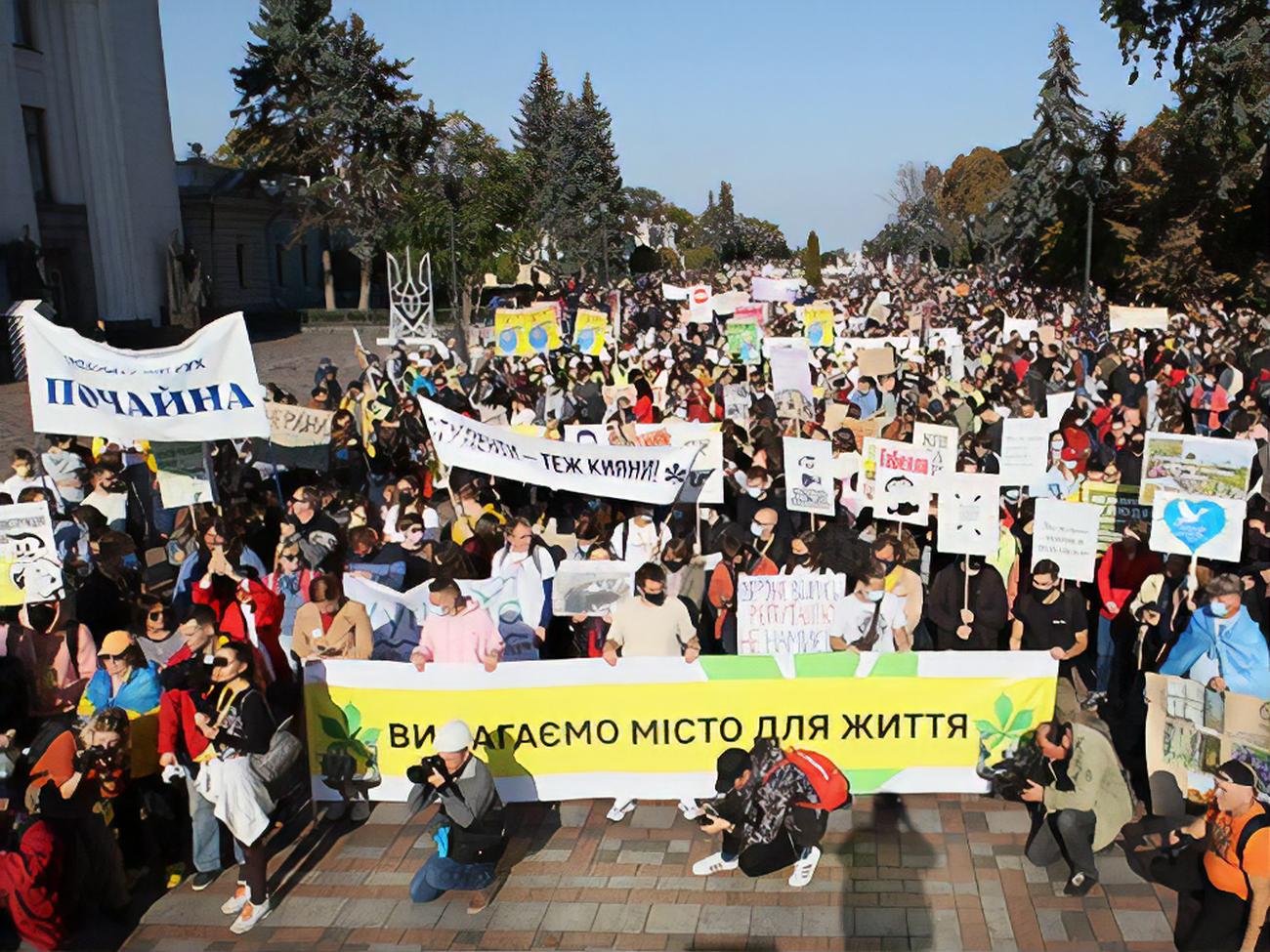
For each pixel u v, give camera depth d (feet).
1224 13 136.98
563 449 32.42
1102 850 23.31
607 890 22.59
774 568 30.68
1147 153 153.58
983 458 39.22
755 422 47.78
